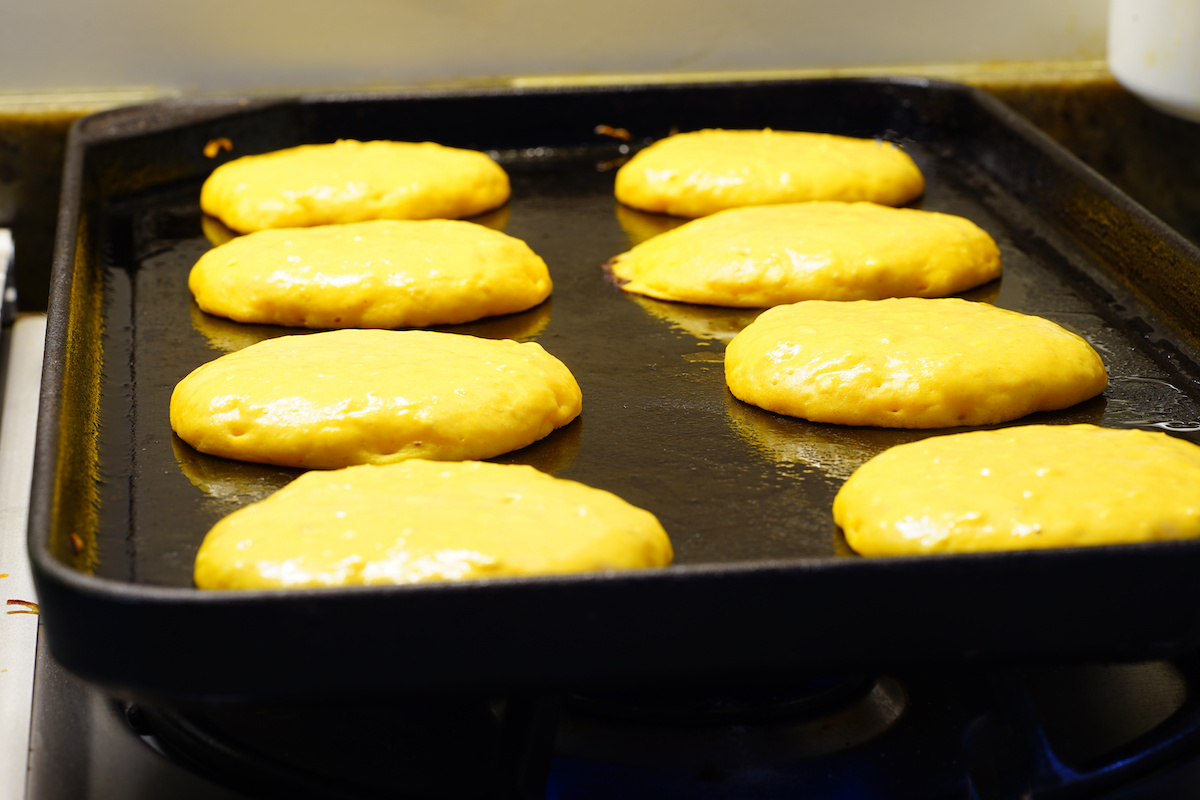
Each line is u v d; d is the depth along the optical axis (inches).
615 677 22.4
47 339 25.9
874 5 35.1
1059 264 30.0
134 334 28.6
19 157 33.4
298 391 26.2
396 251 29.1
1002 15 35.4
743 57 35.3
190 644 22.0
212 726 24.1
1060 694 24.6
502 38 34.7
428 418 26.0
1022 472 24.5
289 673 22.2
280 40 34.2
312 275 28.7
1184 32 31.6
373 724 24.2
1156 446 24.9
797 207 30.8
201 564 23.8
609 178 33.2
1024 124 32.1
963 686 23.6
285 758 23.9
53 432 24.3
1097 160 35.6
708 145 32.5
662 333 28.7
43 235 34.1
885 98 34.0
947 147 33.9
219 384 26.4
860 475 25.0
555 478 25.3
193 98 33.1
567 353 28.3
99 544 24.9
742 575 22.3
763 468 26.1
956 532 23.9
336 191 31.0
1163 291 28.5
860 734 24.2
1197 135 35.4
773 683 24.4
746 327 28.4
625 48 35.0
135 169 32.1
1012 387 26.6
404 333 27.5
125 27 33.7
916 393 26.6
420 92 33.4
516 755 23.2
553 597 22.2
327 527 23.7
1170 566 22.4
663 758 24.1
